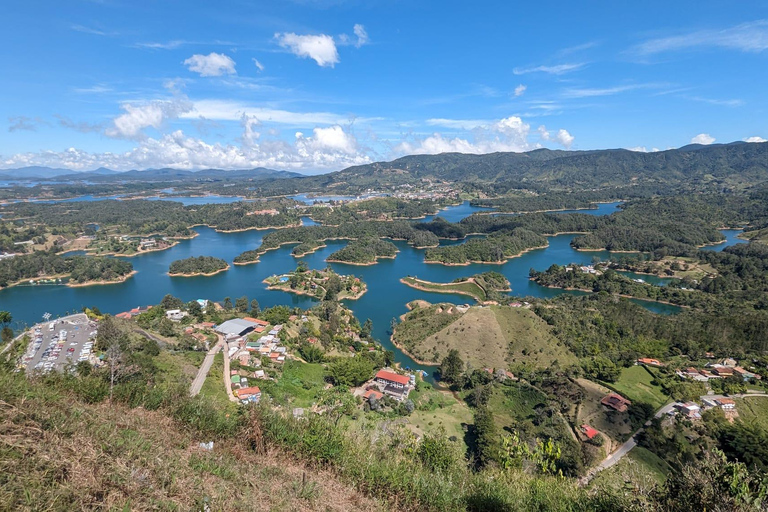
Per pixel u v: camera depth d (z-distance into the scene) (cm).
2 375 914
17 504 564
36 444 698
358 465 1041
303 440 1080
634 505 844
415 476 1038
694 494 755
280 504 823
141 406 1132
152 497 685
